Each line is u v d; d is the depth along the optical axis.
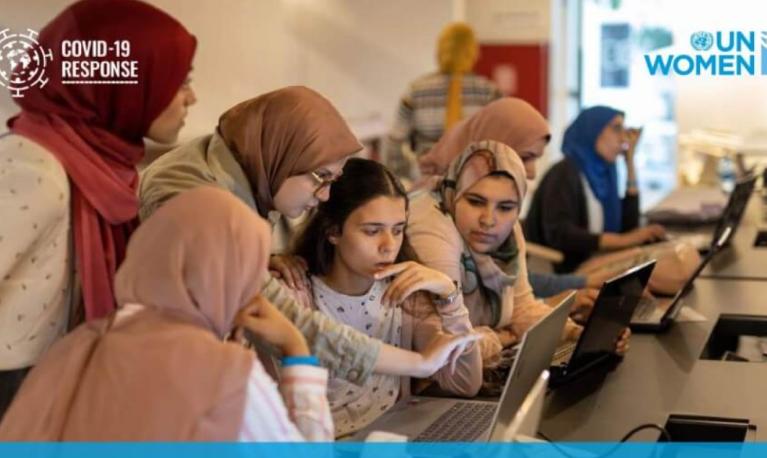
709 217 5.46
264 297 2.14
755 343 3.52
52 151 2.19
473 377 2.56
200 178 2.36
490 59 8.84
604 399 2.64
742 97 7.84
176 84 2.30
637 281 2.98
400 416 2.44
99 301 2.23
